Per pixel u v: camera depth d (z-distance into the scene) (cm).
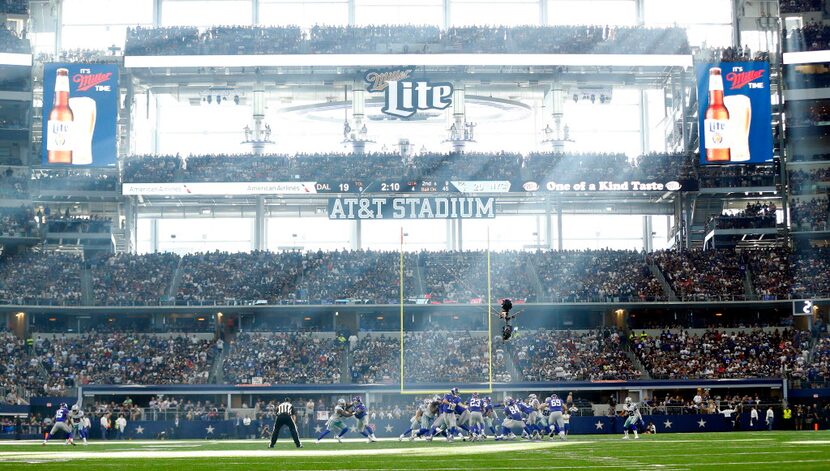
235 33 6400
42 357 5422
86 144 6003
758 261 6069
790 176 6250
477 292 5959
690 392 5291
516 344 5594
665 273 6041
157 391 5166
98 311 5750
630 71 6419
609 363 5412
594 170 6256
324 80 6359
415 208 6262
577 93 6575
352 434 4728
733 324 5847
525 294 5912
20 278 5888
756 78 6106
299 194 6247
